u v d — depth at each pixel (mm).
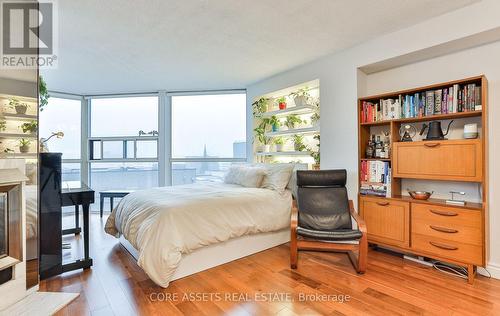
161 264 2064
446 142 2359
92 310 1813
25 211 1972
